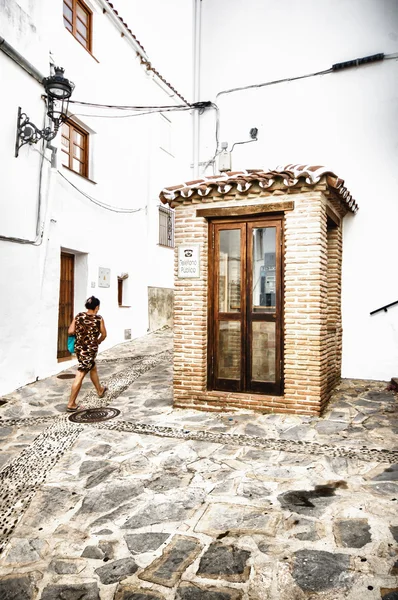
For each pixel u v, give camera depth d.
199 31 9.11
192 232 6.26
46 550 2.96
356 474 3.96
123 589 2.54
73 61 9.38
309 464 4.22
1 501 3.65
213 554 2.84
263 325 6.06
